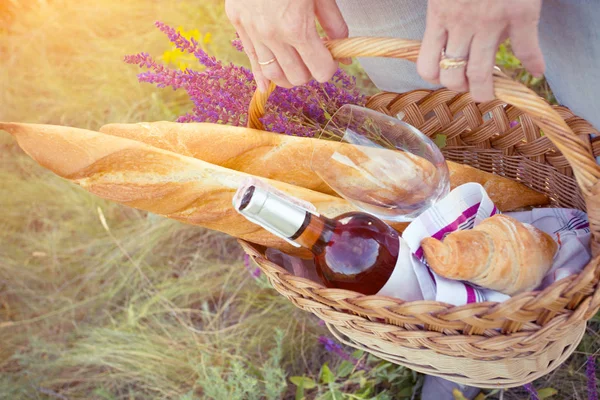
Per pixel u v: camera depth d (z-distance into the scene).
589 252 0.99
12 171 2.46
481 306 0.85
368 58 1.48
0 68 2.79
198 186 1.07
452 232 0.97
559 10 1.02
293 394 1.68
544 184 1.27
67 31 2.87
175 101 2.46
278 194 0.90
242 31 0.99
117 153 1.04
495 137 1.29
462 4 0.76
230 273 1.92
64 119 2.56
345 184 1.03
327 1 0.96
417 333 0.92
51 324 2.00
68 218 2.30
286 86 1.03
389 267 0.98
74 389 1.83
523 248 0.93
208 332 1.77
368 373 1.57
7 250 2.22
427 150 1.04
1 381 1.88
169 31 1.24
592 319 1.46
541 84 1.98
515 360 0.98
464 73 0.83
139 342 1.83
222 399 1.54
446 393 1.44
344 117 1.05
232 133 1.18
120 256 2.08
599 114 1.12
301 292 0.99
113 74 2.58
